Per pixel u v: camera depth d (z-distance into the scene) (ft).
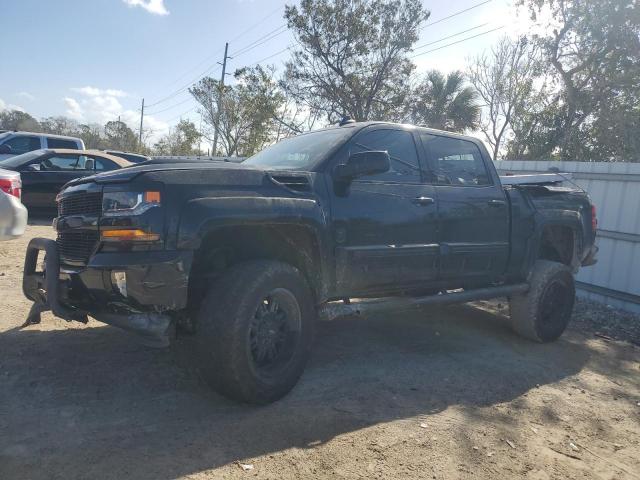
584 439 11.78
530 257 18.26
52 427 10.23
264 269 11.53
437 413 12.19
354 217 13.32
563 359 17.26
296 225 12.17
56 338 14.89
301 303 12.23
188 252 10.57
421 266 14.98
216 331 10.87
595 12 58.23
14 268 22.48
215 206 10.87
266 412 11.50
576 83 64.95
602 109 61.36
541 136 66.49
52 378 12.35
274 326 11.93
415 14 70.49
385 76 73.10
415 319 20.48
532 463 10.47
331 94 72.79
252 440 10.27
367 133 14.53
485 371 15.30
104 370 12.99
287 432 10.69
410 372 14.66
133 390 12.07
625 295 25.58
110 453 9.47
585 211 20.58
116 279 10.40
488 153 18.07
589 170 27.40
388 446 10.49
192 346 14.55
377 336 17.89
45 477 8.64
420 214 14.83
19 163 37.81
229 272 11.44
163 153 131.75
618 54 58.80
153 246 10.36
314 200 12.55
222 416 11.17
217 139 97.09
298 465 9.55
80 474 8.79
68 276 11.52
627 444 11.76
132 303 10.60
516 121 71.41
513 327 18.92
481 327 20.13
